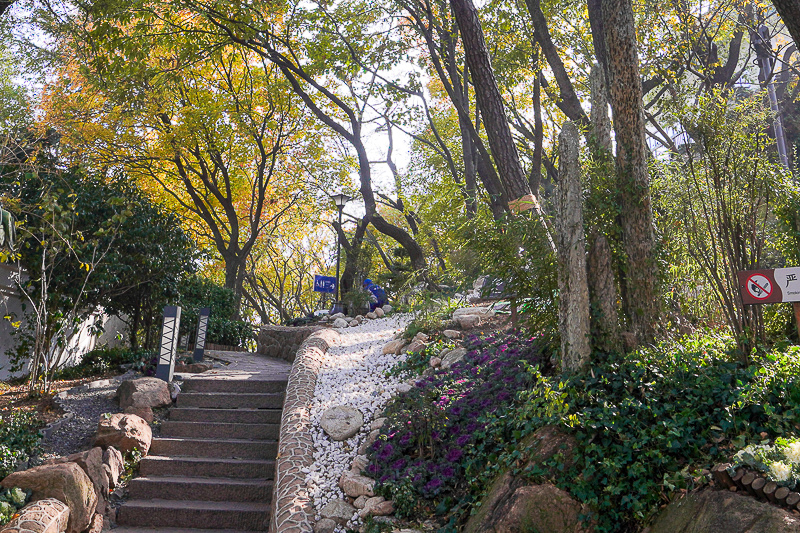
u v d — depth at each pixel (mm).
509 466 5129
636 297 6062
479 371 7340
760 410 4637
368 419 7387
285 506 5914
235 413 8617
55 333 9383
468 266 7918
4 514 5594
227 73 19578
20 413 7801
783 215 6211
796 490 3691
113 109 16719
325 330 11719
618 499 4586
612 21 6410
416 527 5375
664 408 4922
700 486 4195
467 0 10398
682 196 6500
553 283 6320
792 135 14633
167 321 9453
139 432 7758
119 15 12117
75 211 10297
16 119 13000
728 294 5957
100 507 6641
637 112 6293
